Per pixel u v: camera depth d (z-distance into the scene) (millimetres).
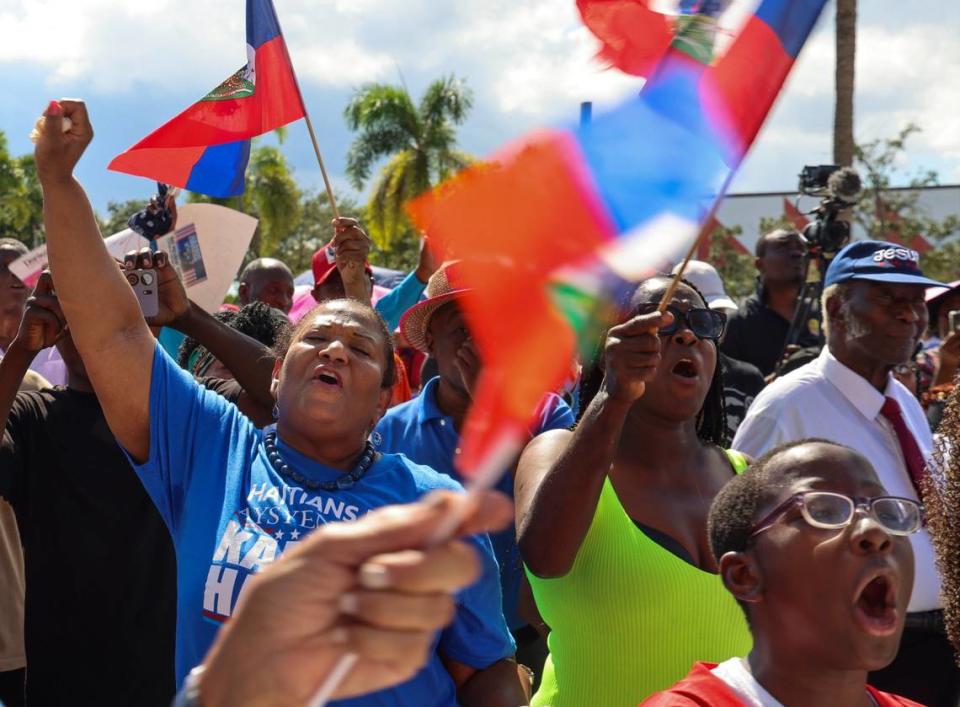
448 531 777
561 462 2438
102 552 3152
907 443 3695
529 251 796
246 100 3996
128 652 3125
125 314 2385
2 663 3689
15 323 4957
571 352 787
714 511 2078
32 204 44938
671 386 2758
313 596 843
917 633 3369
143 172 3984
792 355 5406
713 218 855
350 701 2229
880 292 3688
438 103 23109
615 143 844
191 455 2430
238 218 4586
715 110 934
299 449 2506
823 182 6379
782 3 1077
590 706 2531
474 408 773
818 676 1891
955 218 18781
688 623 2520
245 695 848
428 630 797
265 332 4434
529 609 3393
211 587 2258
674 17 1132
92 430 3236
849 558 1854
